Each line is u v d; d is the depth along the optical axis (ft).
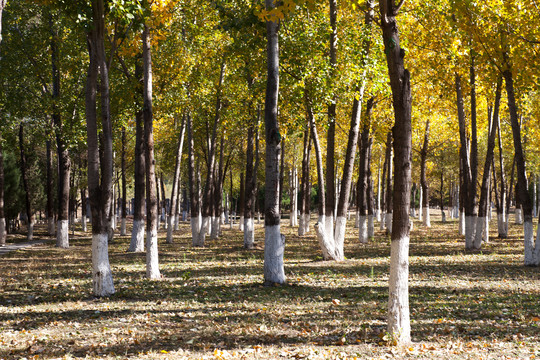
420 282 40.27
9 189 127.13
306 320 27.09
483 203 79.97
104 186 37.70
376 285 38.68
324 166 140.26
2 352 21.33
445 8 59.47
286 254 67.36
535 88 50.55
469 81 72.79
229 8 49.67
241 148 123.03
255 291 37.04
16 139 111.14
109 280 36.68
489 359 19.92
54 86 91.25
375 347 21.62
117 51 47.80
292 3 25.20
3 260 64.69
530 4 48.16
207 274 47.73
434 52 67.51
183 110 81.66
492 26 51.29
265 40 51.31
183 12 77.00
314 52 54.44
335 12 59.11
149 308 31.30
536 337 23.21
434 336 23.57
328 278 43.29
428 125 118.52
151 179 45.50
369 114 73.26
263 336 23.80
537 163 132.36
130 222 215.31
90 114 37.60
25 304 33.42
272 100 41.09
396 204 22.68
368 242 85.35
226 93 81.82
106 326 26.37
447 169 146.82
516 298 32.83
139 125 76.89
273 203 40.57
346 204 58.44
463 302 31.73
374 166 154.71
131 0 36.11
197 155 115.65
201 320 27.45
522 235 95.04
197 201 85.46
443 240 86.17
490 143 76.95
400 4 22.79
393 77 22.68
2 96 86.63
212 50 80.38
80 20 37.93
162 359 20.08
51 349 21.77
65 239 87.20
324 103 56.44
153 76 76.95
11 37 88.28
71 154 126.82
